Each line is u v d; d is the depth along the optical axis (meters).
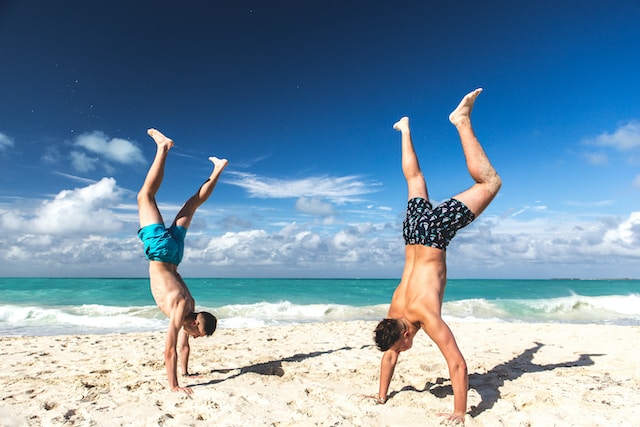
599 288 35.06
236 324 12.18
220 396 3.88
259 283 37.59
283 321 13.31
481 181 3.56
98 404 3.67
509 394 3.99
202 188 5.02
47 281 34.94
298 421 3.30
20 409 3.53
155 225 4.50
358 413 3.50
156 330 10.78
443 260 3.53
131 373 4.91
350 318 14.41
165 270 4.40
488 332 8.81
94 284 29.45
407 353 6.22
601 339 7.73
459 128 3.65
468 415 3.35
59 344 7.27
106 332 10.38
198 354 6.17
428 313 3.29
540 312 16.94
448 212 3.47
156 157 4.79
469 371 5.03
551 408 3.61
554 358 5.84
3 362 5.68
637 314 16.86
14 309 12.77
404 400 3.83
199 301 20.19
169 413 3.48
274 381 4.50
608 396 3.92
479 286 35.25
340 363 5.56
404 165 4.05
